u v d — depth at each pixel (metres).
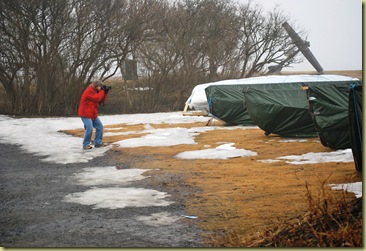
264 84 25.02
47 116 35.53
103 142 20.47
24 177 13.82
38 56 36.66
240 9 45.19
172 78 40.28
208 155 16.27
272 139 19.47
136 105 39.06
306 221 7.91
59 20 36.12
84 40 37.91
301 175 12.50
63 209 10.20
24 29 35.53
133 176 13.41
